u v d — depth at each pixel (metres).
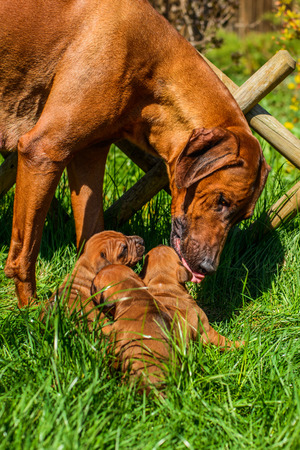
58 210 5.19
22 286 4.19
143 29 3.93
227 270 4.77
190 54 4.12
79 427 2.69
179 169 3.79
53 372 3.17
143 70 3.97
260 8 18.47
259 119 4.88
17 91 4.11
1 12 3.91
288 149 4.86
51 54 3.94
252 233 5.10
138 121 4.16
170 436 2.80
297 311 4.27
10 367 3.25
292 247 4.99
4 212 5.37
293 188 5.08
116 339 3.35
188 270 3.79
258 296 4.69
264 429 2.97
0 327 3.71
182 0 10.09
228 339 3.79
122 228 5.27
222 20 10.45
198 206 3.95
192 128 4.11
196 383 3.22
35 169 3.93
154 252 3.92
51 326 3.49
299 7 8.71
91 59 3.85
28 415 2.82
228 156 3.75
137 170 6.81
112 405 2.98
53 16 3.90
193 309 3.69
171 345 3.21
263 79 4.73
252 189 3.89
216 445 2.85
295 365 3.54
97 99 3.88
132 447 2.76
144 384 3.09
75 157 4.34
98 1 3.91
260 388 3.28
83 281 3.90
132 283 3.50
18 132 4.27
